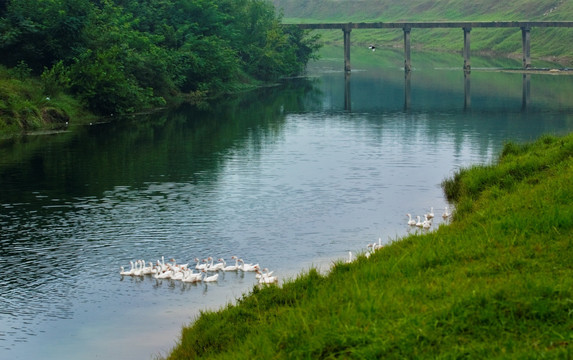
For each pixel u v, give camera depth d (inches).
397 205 1637.6
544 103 3683.6
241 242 1380.4
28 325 1029.8
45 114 2837.1
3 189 1793.8
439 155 2262.6
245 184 1859.0
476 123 3016.7
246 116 3294.8
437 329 619.5
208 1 4510.3
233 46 4805.6
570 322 606.5
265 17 5393.7
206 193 1763.0
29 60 3174.2
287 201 1683.1
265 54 4987.7
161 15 4308.6
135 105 3348.9
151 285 1178.6
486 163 2082.9
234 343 775.7
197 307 1083.3
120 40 3452.3
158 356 914.7
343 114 3388.3
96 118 3083.2
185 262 1282.0
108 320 1041.5
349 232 1432.1
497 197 1349.7
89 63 3142.2
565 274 705.6
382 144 2485.2
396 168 2058.3
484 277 735.1
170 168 2063.2
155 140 2554.1
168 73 3794.3
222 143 2509.8
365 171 2015.3
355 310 681.6
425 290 711.7
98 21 3533.5
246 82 4778.5
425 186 1820.9
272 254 1306.6
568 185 1135.0
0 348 955.3
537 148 1806.1
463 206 1374.3
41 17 3211.1
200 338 828.0
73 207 1628.9
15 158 2181.3
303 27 5807.1
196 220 1529.3
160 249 1348.4
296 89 4564.5
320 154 2288.4
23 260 1288.1
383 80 5118.1
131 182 1879.9
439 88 4510.3
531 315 623.2
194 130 2827.3
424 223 1451.8
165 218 1542.8
